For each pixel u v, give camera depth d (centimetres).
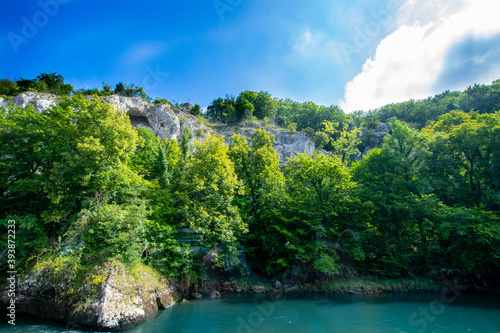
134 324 1427
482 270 2223
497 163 2648
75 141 1830
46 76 5850
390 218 2702
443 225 2294
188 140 3375
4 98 4616
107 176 1853
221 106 7925
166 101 6556
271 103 8731
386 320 1496
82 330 1324
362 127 8369
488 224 2205
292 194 2950
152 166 3172
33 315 1516
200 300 2016
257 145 3488
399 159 2867
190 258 2156
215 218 2192
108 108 1948
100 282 1480
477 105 8150
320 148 6694
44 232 1723
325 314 1622
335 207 2656
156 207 2186
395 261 2422
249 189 2994
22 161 1892
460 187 2908
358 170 3288
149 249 1923
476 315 1600
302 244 2456
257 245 2702
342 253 2569
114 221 1636
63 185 1702
